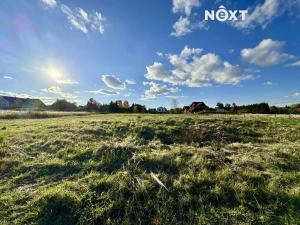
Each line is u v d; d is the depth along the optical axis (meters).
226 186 5.98
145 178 6.53
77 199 5.44
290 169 7.41
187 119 18.09
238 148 10.05
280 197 5.45
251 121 17.28
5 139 11.47
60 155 8.90
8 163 7.90
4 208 5.27
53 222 4.86
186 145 11.10
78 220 4.88
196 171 7.12
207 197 5.58
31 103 104.88
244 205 5.28
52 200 5.45
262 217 4.80
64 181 6.57
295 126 15.54
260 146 10.38
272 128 15.15
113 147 9.26
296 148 9.66
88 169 7.46
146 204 5.34
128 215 5.02
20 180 6.78
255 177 6.48
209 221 4.76
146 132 13.61
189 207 5.25
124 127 14.77
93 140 11.31
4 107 101.19
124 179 6.43
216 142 11.73
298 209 5.04
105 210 5.13
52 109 101.19
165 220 4.82
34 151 9.48
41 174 7.17
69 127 14.77
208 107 66.62
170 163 7.68
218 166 7.45
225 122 16.88
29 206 5.31
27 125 18.00
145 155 8.25
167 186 6.11
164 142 12.21
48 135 12.14
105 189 6.01
